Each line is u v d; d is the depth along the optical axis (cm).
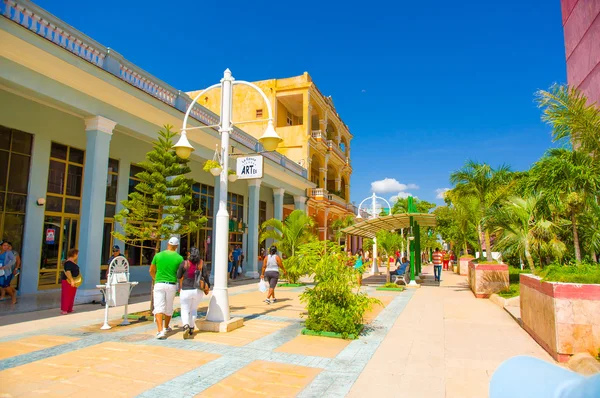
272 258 1197
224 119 841
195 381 481
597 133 832
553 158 897
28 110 1270
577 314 576
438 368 552
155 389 453
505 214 1188
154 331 749
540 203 1096
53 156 1360
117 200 1597
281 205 2561
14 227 1235
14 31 900
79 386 458
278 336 723
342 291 757
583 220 1073
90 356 575
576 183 869
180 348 628
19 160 1258
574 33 1445
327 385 480
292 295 1378
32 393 434
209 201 2233
